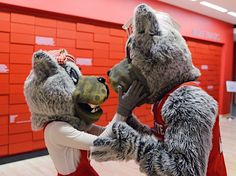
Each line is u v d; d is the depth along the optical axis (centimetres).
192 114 94
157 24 100
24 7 316
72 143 121
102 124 405
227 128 547
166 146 95
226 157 359
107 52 415
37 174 288
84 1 374
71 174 128
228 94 707
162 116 100
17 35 317
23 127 330
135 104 108
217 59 670
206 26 611
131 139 98
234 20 653
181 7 536
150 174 95
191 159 91
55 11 342
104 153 104
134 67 105
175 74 102
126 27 117
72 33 369
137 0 448
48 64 125
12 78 317
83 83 129
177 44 102
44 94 124
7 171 296
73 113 130
